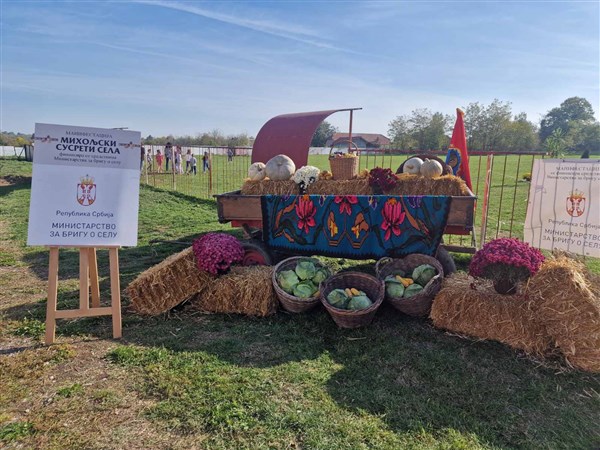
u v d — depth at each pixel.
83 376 2.91
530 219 4.13
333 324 3.74
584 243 3.81
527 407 2.59
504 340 3.27
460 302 3.44
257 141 6.92
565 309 2.99
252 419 2.44
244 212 4.96
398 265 4.15
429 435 2.32
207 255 3.98
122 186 3.47
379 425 2.40
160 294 3.97
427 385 2.81
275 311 3.99
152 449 2.22
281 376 2.90
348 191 4.67
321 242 4.56
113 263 3.48
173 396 2.66
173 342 3.41
